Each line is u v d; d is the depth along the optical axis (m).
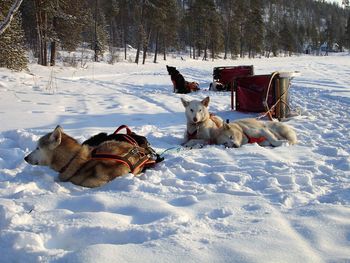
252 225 3.00
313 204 3.55
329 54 100.75
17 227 2.99
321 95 13.69
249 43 67.88
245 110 10.44
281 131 6.76
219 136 6.59
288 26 93.38
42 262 2.44
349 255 2.47
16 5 6.98
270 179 4.40
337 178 4.57
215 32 57.31
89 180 4.30
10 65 21.61
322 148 6.13
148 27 49.59
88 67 32.72
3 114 9.35
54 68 28.39
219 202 3.61
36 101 11.88
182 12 74.38
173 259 2.42
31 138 6.43
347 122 8.79
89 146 4.84
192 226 2.96
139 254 2.47
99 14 51.50
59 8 29.16
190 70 29.94
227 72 16.11
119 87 17.77
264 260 2.40
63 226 2.91
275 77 9.49
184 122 8.99
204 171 5.04
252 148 6.20
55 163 4.52
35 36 36.75
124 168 4.55
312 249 2.58
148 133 7.53
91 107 10.95
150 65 39.78
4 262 2.55
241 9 64.12
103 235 2.84
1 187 4.21
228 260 2.42
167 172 4.81
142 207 3.43
